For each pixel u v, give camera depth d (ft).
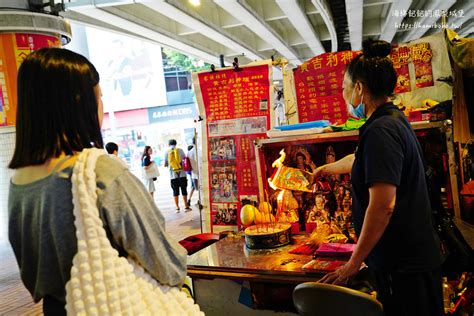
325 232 8.20
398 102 9.04
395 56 9.02
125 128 66.49
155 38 28.91
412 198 5.52
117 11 22.25
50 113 3.71
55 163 3.71
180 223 25.79
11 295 15.21
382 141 5.33
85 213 3.45
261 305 8.06
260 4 26.73
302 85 9.78
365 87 5.86
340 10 29.32
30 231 3.78
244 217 8.99
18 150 3.80
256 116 9.96
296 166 9.21
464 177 8.59
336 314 5.35
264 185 9.00
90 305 3.43
